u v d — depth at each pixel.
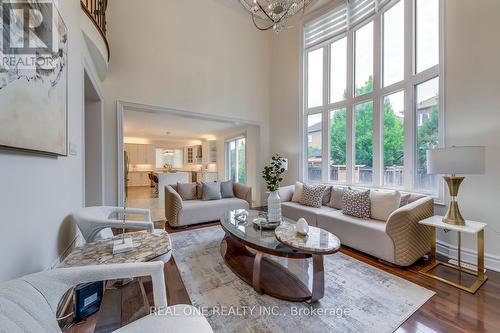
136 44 4.14
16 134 1.04
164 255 1.53
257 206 5.85
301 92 5.16
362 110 4.12
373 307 1.75
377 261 2.57
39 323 0.80
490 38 2.31
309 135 5.14
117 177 3.91
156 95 4.33
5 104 0.95
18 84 1.05
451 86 2.62
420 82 3.13
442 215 2.75
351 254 2.77
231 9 5.35
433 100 2.99
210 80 5.01
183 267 2.44
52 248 1.54
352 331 1.51
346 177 4.36
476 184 2.44
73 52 2.01
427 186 3.06
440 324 1.56
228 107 5.30
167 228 3.88
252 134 6.26
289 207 3.89
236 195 4.84
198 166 10.77
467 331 1.50
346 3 4.32
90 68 2.79
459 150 2.04
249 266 2.32
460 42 2.54
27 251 1.21
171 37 4.51
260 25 5.84
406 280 2.15
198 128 7.61
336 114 4.61
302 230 2.09
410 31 3.24
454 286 2.03
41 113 1.28
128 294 1.89
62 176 1.74
